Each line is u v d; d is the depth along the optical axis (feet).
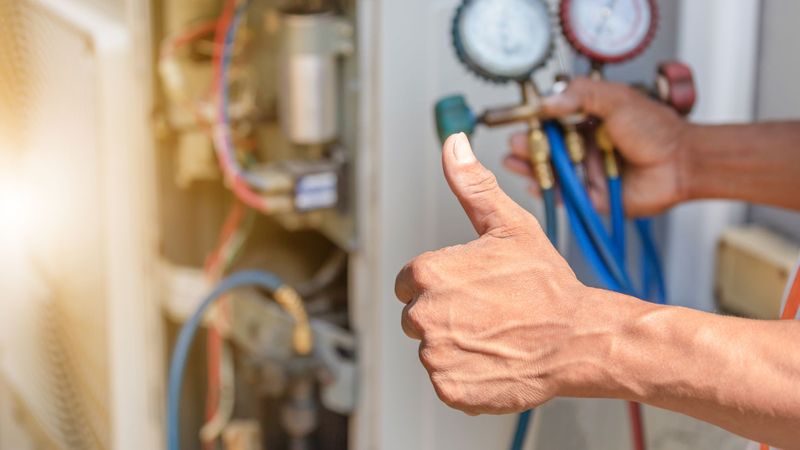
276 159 5.85
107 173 5.82
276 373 5.51
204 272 6.04
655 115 4.48
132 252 5.97
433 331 3.02
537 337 2.92
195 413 6.64
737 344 2.75
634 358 2.81
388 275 5.12
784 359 2.71
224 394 6.51
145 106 5.84
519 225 3.06
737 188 4.50
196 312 5.53
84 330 6.30
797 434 2.71
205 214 6.24
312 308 5.97
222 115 5.47
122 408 6.11
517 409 2.98
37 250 6.46
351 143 5.20
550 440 5.22
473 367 2.98
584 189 4.33
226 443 6.32
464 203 3.11
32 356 6.92
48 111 6.00
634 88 4.58
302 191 5.21
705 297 5.65
